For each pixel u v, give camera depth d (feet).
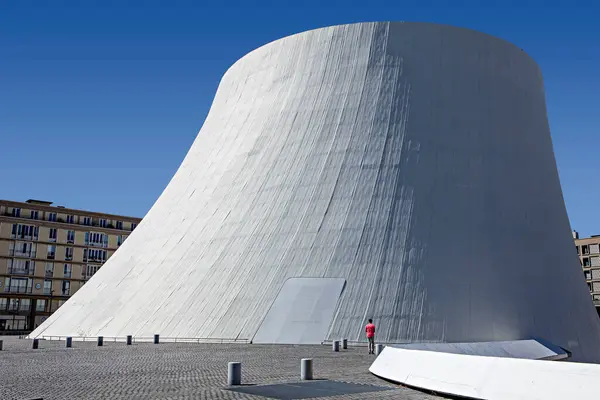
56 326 93.61
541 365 28.76
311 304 73.56
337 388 34.35
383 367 40.19
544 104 94.84
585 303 82.79
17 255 195.42
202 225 89.25
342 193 80.12
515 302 74.28
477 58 86.89
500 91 86.53
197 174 99.55
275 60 97.09
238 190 88.79
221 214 88.07
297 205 81.82
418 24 87.35
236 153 93.86
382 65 86.48
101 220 219.41
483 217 77.82
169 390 32.76
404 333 69.82
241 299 77.10
